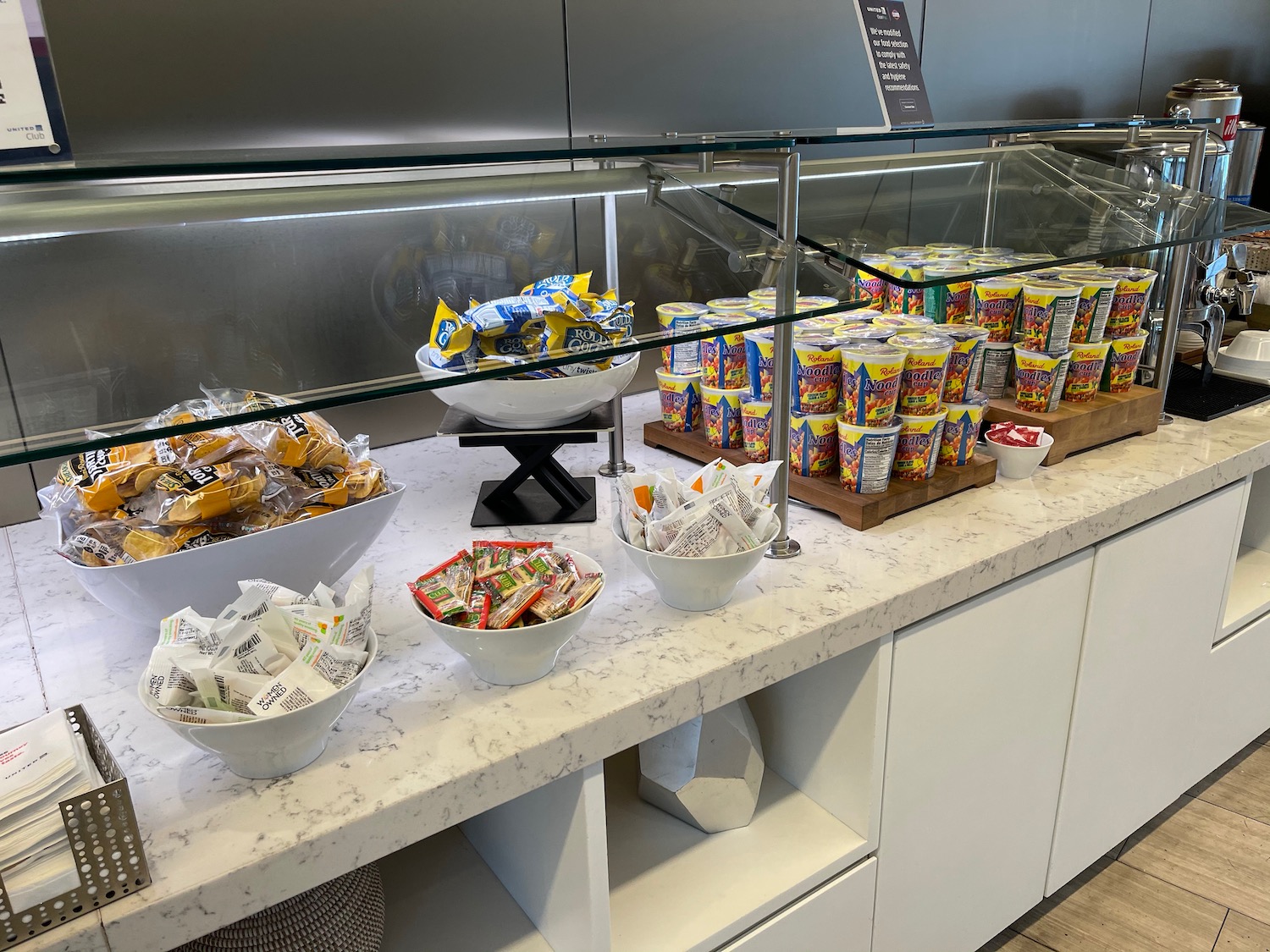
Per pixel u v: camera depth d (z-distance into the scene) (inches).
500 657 39.2
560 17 68.1
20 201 35.7
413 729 38.1
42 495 41.8
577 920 43.4
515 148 39.6
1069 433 65.5
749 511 45.7
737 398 61.2
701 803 52.6
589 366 52.3
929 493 58.6
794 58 82.4
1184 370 88.3
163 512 39.7
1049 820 66.3
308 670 33.9
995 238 54.7
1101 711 66.2
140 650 44.3
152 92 53.4
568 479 59.9
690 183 49.9
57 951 28.5
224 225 38.0
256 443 42.7
